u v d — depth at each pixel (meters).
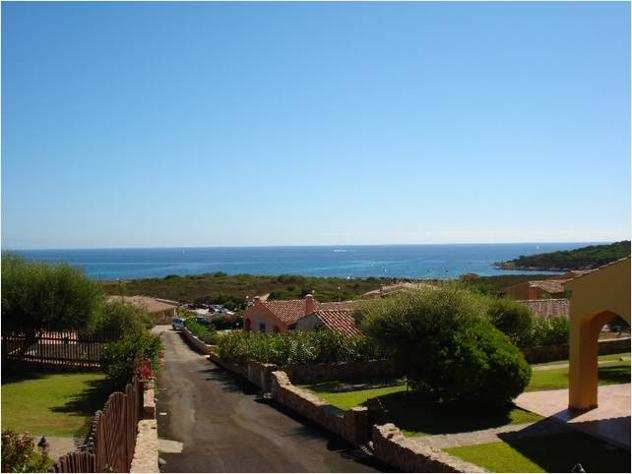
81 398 20.62
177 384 24.98
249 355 26.56
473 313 20.83
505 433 15.23
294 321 38.19
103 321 30.20
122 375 21.42
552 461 12.73
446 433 15.43
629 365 25.47
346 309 35.22
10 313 26.23
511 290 54.78
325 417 16.44
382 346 22.48
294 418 17.70
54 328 27.05
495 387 17.30
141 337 24.05
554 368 26.36
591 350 17.23
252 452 13.68
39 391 21.92
